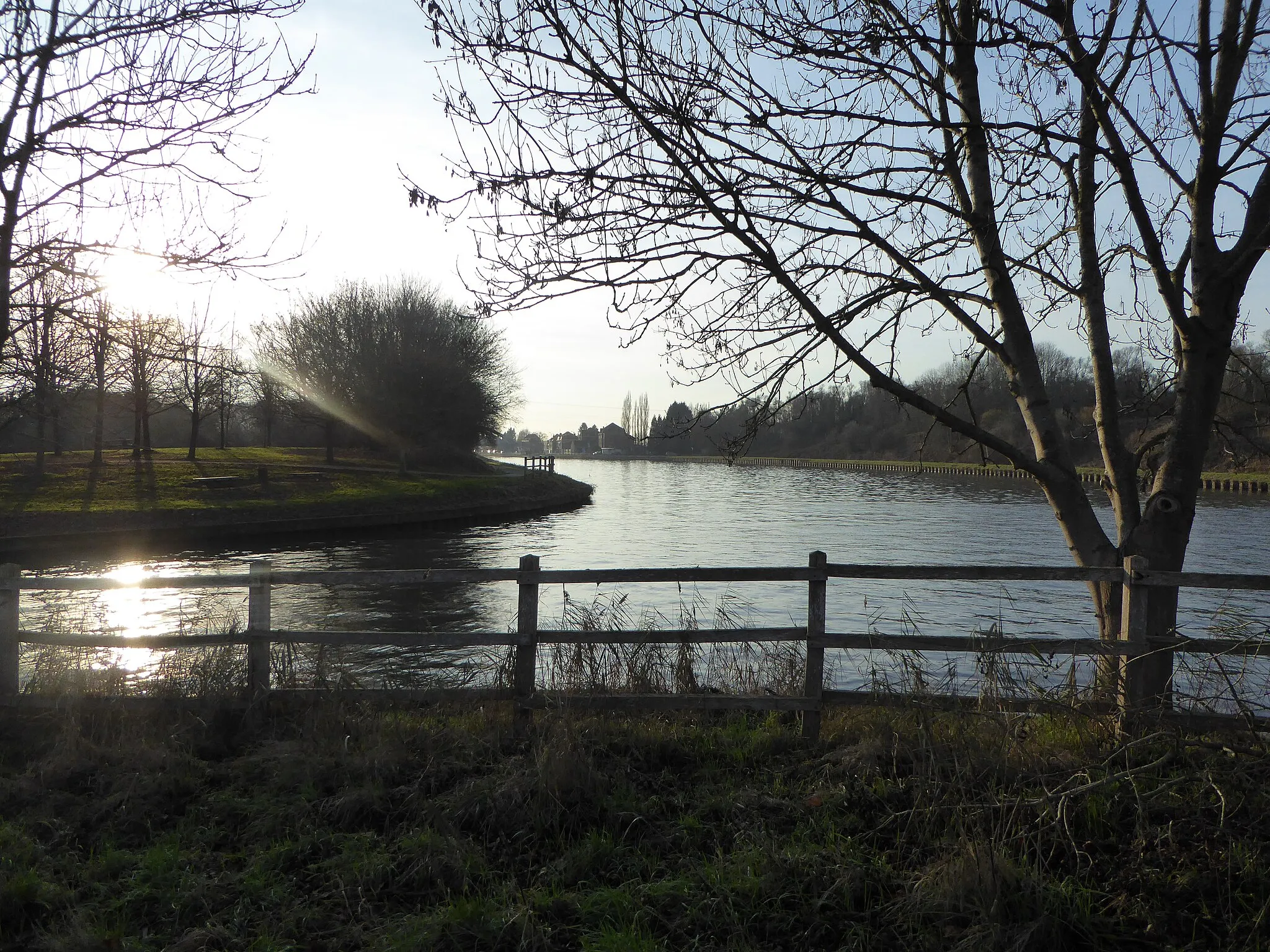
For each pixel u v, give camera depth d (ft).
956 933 11.69
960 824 13.44
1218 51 16.80
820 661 19.25
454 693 20.33
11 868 13.80
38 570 78.64
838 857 13.39
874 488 233.14
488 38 17.03
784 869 13.14
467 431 204.44
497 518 143.43
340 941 12.10
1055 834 13.32
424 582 20.26
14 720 20.44
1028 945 11.30
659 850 14.34
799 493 210.79
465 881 13.14
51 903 13.01
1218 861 12.64
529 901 12.79
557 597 58.39
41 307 24.14
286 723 20.26
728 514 149.07
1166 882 12.35
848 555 89.45
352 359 183.32
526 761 17.21
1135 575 17.39
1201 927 11.57
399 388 186.19
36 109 20.67
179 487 123.85
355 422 188.34
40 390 35.12
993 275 19.13
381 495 135.13
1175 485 18.37
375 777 16.83
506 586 64.13
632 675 23.34
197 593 62.08
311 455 199.11
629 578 19.65
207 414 160.97
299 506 120.16
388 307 191.31
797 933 12.04
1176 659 18.63
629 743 18.67
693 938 11.93
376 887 13.43
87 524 99.09
